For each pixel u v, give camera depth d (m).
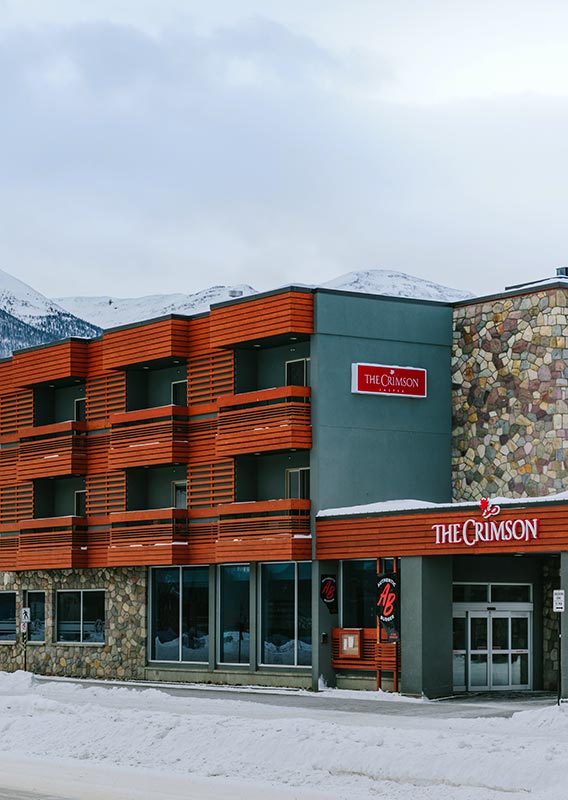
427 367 42.53
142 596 45.97
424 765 20.59
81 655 48.19
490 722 27.77
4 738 26.80
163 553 44.12
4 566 51.25
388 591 37.62
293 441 40.19
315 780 20.50
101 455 48.16
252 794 19.02
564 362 40.00
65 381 49.78
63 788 19.72
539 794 18.64
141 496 47.03
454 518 36.12
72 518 48.09
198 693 38.75
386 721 28.92
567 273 43.31
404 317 42.25
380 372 41.47
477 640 38.50
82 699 35.62
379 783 20.12
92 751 24.53
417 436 42.12
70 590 49.00
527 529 34.41
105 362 47.09
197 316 44.62
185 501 45.81
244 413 41.88
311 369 40.84
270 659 41.50
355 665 38.84
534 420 40.47
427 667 36.56
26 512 51.06
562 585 33.59
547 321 40.31
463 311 42.88
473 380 42.31
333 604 39.84
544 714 27.91
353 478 40.84
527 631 39.47
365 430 41.22
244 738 23.48
